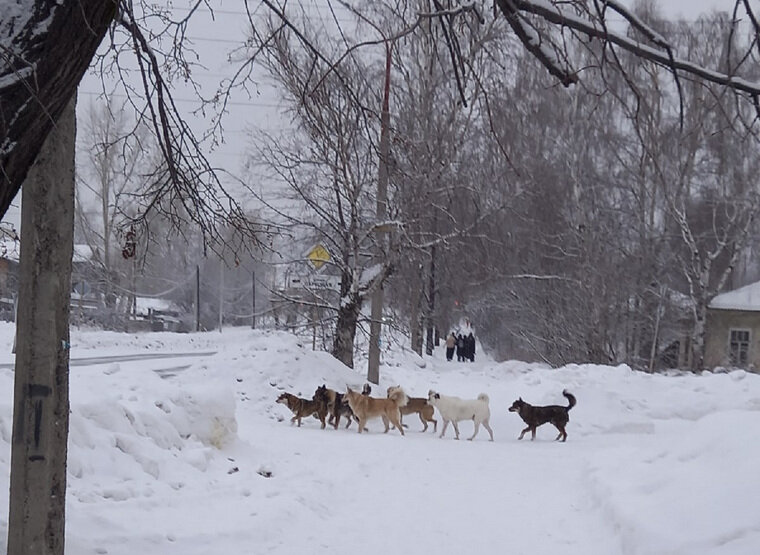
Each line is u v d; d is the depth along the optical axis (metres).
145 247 8.38
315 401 18.39
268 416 19.62
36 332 5.62
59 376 5.72
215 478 10.98
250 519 8.97
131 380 12.97
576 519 9.90
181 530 8.37
